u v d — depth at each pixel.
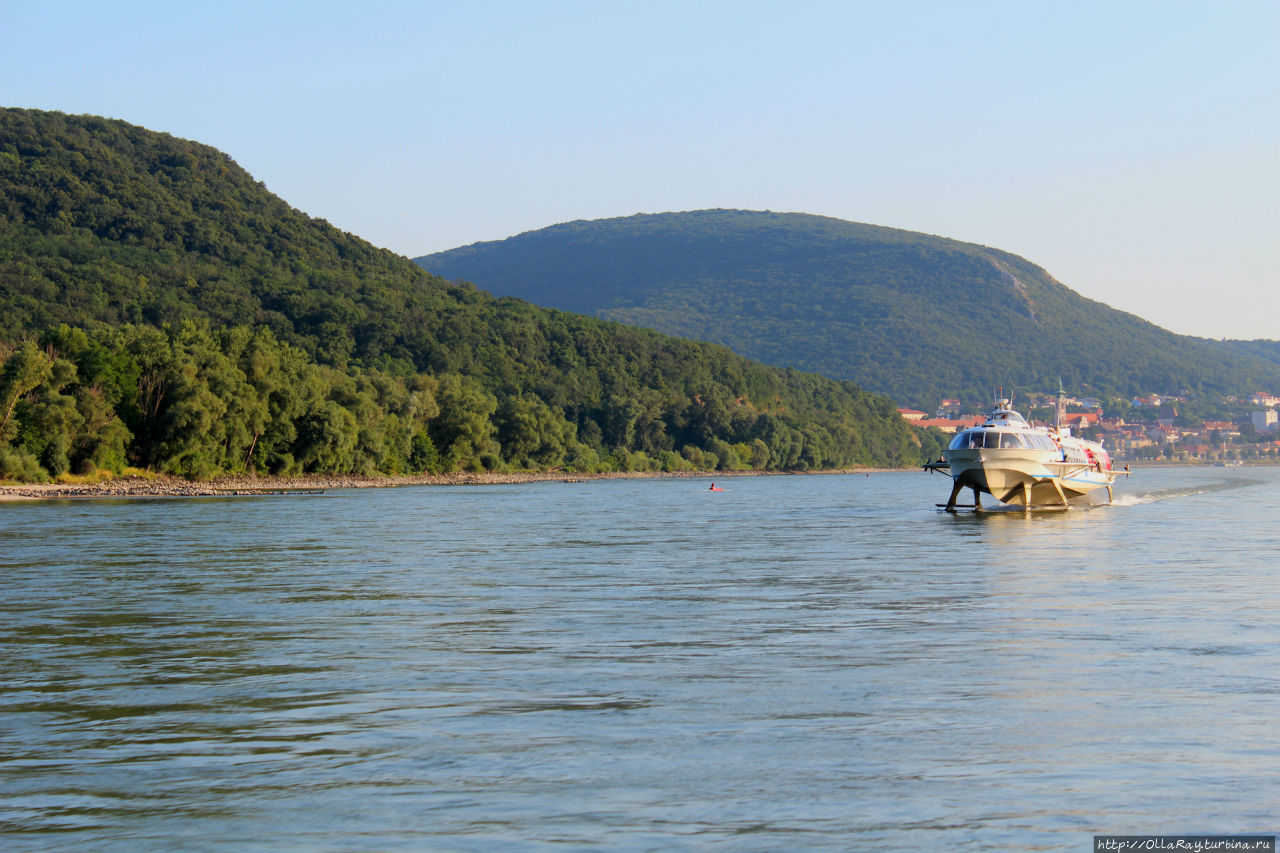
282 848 14.88
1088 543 63.34
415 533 72.62
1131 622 32.81
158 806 16.55
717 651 28.48
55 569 48.97
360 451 180.38
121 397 144.75
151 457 147.12
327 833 15.41
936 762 18.36
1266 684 23.97
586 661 27.19
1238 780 17.34
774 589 41.84
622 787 17.23
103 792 17.19
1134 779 17.42
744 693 23.48
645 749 19.27
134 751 19.33
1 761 18.80
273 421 162.00
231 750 19.36
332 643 29.89
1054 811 16.06
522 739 19.95
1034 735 19.94
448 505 114.44
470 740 19.91
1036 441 89.19
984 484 89.38
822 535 70.88
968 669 25.83
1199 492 148.25
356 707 22.44
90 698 23.34
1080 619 33.53
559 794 16.94
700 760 18.58
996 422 91.19
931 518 89.19
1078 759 18.47
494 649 28.92
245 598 39.22
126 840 15.20
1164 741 19.48
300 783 17.55
